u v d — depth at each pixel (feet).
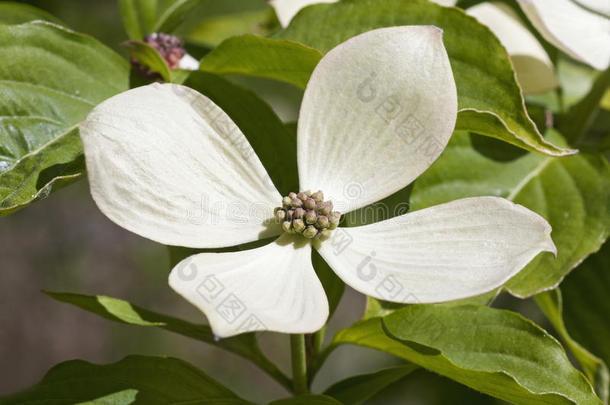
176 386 1.12
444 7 1.12
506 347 1.07
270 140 1.16
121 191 1.02
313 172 1.08
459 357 1.07
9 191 1.08
